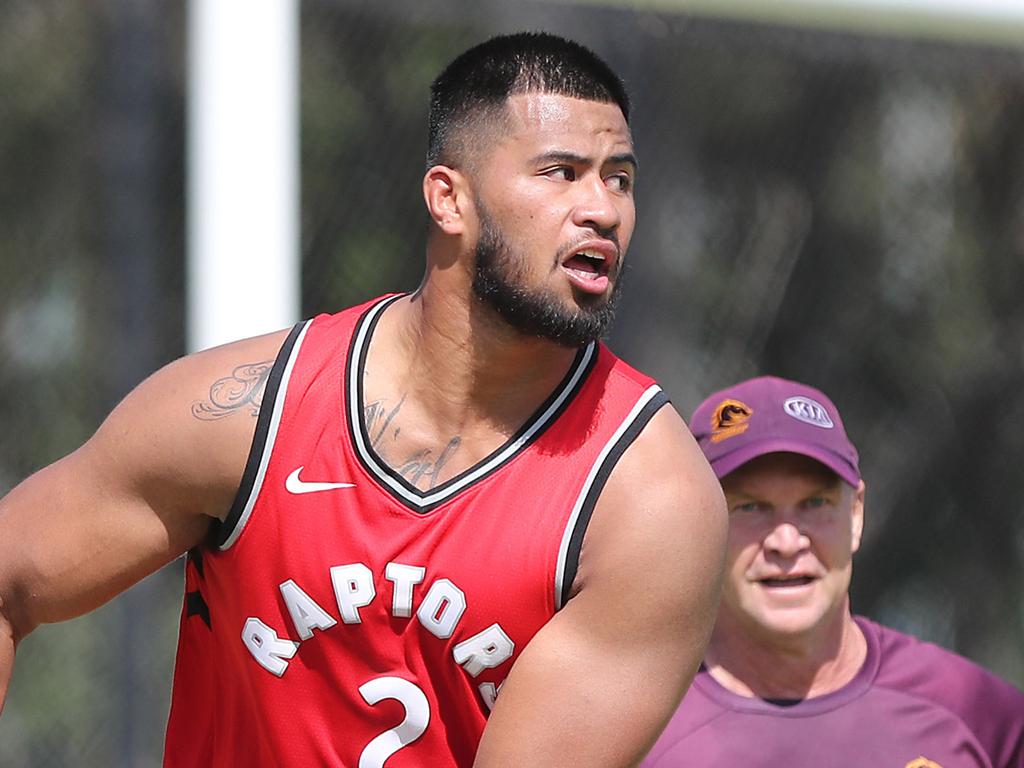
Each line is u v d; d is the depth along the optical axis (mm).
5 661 8547
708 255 24531
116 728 20000
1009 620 24234
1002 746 10047
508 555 7941
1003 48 22219
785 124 25172
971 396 25234
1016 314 26062
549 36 8289
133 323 20594
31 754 21547
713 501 8172
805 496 9867
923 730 9805
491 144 8023
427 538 7988
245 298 16391
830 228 25578
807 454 9773
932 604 24156
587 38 21078
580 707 7941
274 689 8352
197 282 16562
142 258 20688
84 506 8383
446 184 8172
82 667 21750
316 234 22672
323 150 22984
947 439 24906
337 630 8125
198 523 8492
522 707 7941
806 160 25438
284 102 16625
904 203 26188
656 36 21188
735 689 9953
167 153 21453
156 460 8258
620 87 8344
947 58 22141
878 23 20156
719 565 8180
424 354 8203
